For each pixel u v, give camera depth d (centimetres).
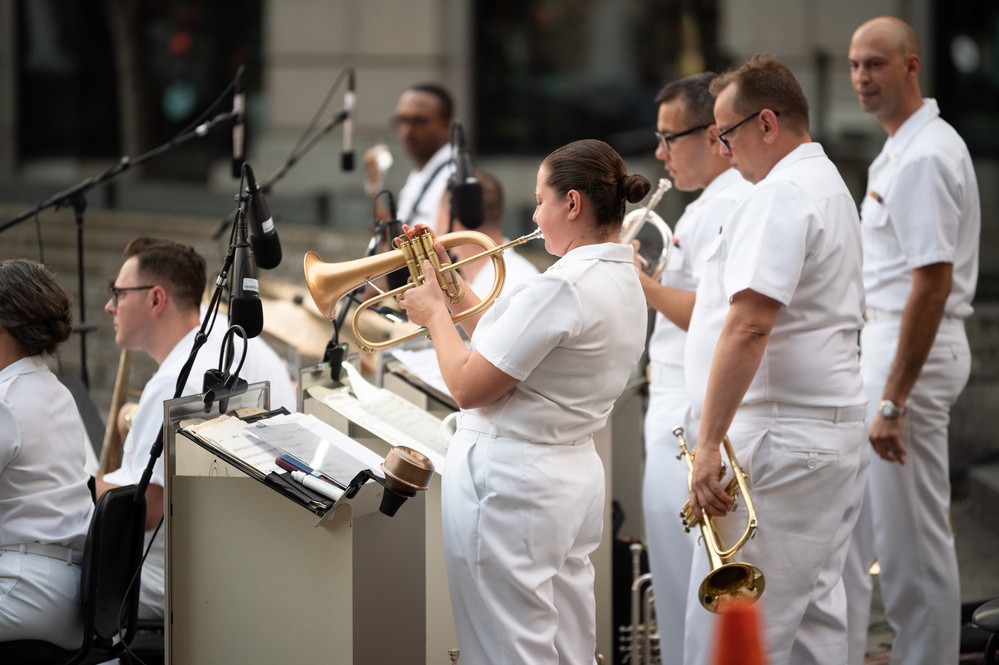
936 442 1290
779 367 1030
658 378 1268
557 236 962
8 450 1057
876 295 1307
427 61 4622
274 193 4166
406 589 1010
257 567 964
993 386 2073
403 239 961
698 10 4553
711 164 1246
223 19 5253
